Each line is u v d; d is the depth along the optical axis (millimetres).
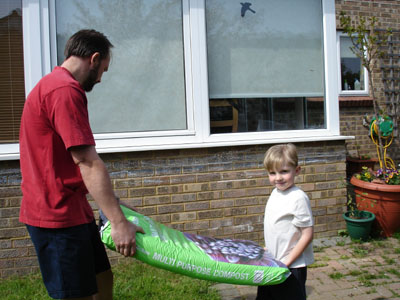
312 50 4090
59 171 1760
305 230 1966
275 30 3971
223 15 3812
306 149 3924
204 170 3639
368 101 5922
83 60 1863
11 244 3234
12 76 3309
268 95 3975
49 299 2805
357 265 3379
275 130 4000
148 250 1712
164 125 3688
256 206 3775
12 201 3221
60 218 1753
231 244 2088
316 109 4117
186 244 1896
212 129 3811
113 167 3424
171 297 2801
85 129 1660
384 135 5512
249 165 3748
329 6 4062
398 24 6008
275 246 2043
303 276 2004
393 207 4004
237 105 3883
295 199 1991
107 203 1640
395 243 3904
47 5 3324
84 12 3455
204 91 3703
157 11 3629
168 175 3553
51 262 1777
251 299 2846
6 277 3230
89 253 1858
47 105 1670
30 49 3297
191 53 3672
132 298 2799
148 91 3641
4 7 3279
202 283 3053
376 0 5898
